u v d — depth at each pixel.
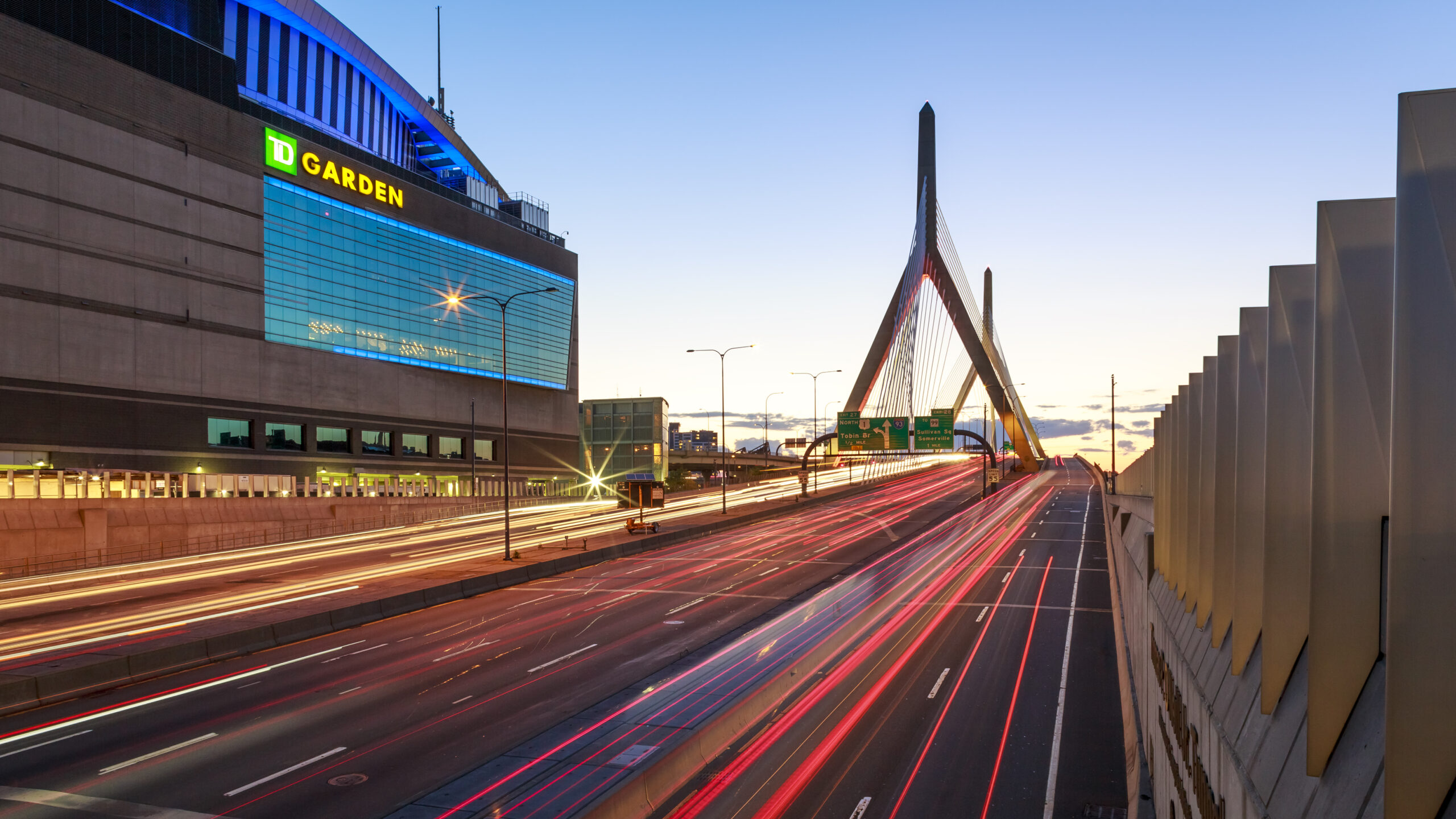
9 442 53.66
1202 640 10.34
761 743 16.58
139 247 61.75
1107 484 78.25
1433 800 4.62
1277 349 7.35
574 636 27.48
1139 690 17.22
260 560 47.06
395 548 53.41
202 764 15.14
